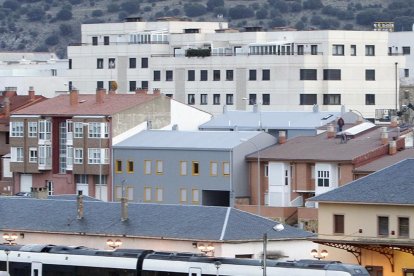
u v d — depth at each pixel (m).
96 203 181.12
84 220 178.00
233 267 151.88
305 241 168.00
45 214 182.25
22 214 183.75
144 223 173.38
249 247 166.00
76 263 162.25
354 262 162.75
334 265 146.62
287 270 148.12
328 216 165.50
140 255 158.75
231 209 171.12
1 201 188.12
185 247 167.88
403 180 164.62
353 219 163.75
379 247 160.12
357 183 166.38
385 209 161.62
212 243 165.38
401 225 160.75
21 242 180.88
